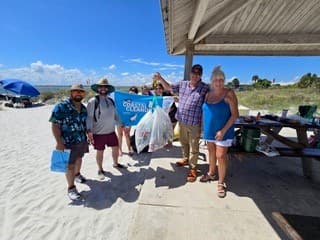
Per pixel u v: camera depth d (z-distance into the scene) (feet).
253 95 84.33
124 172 13.66
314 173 11.87
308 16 12.94
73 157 10.31
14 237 7.95
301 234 5.13
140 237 6.95
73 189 10.62
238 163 13.66
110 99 12.26
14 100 53.98
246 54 20.65
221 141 9.22
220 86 9.09
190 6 10.46
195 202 8.95
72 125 10.18
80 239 7.82
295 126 11.75
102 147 12.33
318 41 16.02
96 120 11.83
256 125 11.62
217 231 7.27
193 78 10.53
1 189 11.50
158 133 11.96
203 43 16.35
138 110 14.17
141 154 17.02
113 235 8.04
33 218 9.04
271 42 16.35
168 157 14.16
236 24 14.37
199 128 10.81
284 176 11.83
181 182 10.71
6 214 9.32
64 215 9.24
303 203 9.08
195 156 10.85
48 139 22.40
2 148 18.79
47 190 11.44
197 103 10.54
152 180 10.91
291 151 10.77
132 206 9.92
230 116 9.34
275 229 7.41
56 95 73.41
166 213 8.18
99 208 9.76
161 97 14.21
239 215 8.14
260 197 9.48
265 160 14.30
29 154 17.40
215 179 11.09
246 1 8.75
